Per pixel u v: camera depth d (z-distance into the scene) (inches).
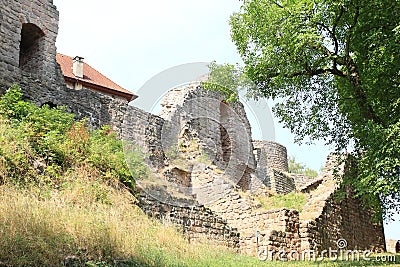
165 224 525.3
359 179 581.6
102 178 543.5
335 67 594.9
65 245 331.9
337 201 733.9
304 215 741.9
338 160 689.0
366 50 584.7
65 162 536.7
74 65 1224.8
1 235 302.2
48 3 799.7
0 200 365.4
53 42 797.2
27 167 475.8
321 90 680.4
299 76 617.9
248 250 641.0
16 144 497.0
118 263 346.3
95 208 455.5
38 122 580.1
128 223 448.5
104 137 667.4
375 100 593.6
